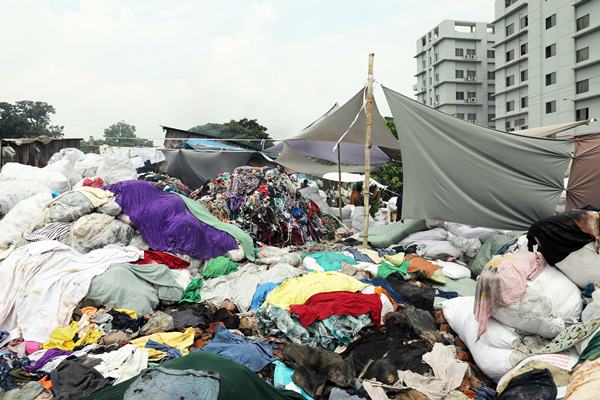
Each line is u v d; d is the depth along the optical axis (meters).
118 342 4.25
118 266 5.31
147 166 12.98
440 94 52.84
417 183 6.64
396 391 3.55
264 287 5.50
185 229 6.54
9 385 3.64
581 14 30.70
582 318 3.77
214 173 13.16
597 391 2.22
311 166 14.34
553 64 33.19
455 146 6.39
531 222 6.32
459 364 3.88
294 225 8.46
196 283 5.73
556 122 33.06
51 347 4.23
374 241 7.64
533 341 3.69
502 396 3.05
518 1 37.28
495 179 6.32
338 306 4.52
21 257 5.19
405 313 4.81
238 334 4.49
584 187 6.52
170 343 4.20
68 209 6.41
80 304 4.87
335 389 3.52
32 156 12.35
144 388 2.62
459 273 6.07
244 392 2.75
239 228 7.36
